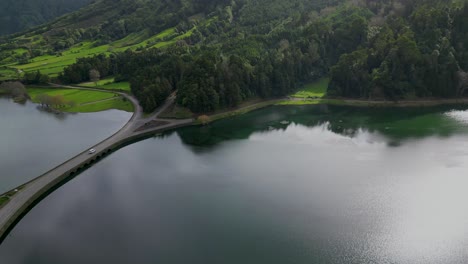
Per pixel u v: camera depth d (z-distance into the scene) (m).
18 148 133.50
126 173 111.00
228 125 157.75
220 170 111.06
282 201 91.50
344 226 80.75
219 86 170.88
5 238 79.38
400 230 78.56
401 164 108.62
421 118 151.00
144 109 170.75
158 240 77.31
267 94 191.12
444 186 95.00
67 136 145.88
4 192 98.69
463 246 72.88
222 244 75.75
